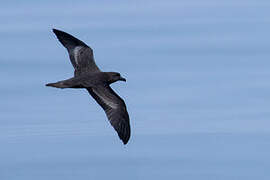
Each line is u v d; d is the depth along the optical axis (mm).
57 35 19641
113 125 17688
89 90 18188
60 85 18141
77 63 19266
